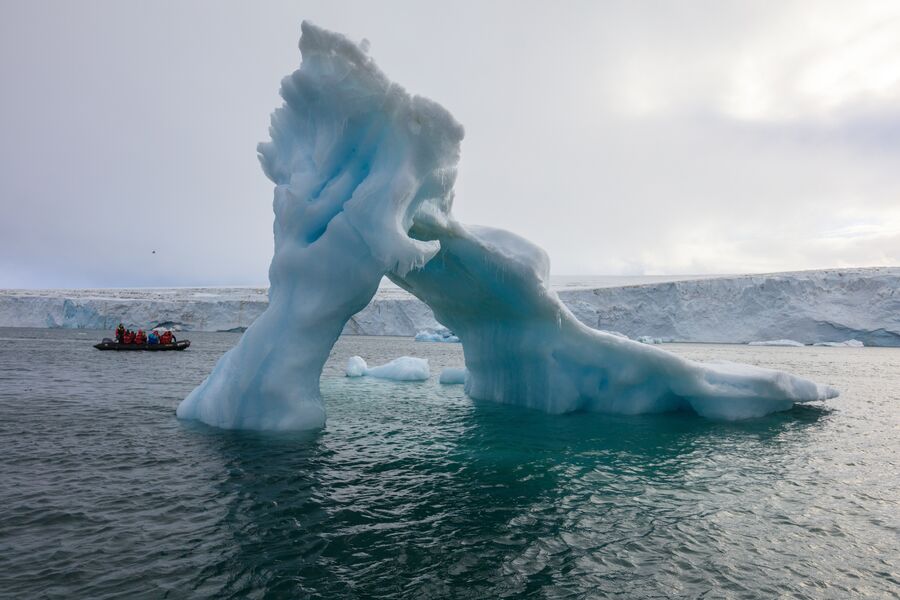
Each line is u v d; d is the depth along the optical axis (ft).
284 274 33.06
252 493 21.49
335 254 31.83
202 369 73.72
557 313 40.73
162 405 42.27
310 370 33.86
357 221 31.30
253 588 14.10
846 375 83.25
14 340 134.51
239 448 28.35
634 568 16.01
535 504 21.27
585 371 43.68
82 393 48.80
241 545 16.71
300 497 21.24
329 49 31.14
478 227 41.81
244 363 33.17
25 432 31.78
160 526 18.01
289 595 13.80
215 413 33.78
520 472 25.80
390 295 292.40
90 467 24.66
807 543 18.16
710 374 42.09
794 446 32.48
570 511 20.63
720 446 32.17
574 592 14.43
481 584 14.73
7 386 52.42
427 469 25.91
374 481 23.68
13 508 19.33
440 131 31.24
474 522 19.22
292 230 33.09
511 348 45.06
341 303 32.65
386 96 31.04
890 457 29.99
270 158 38.73
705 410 41.91
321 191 33.76
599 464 27.63
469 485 23.54
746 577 15.64
